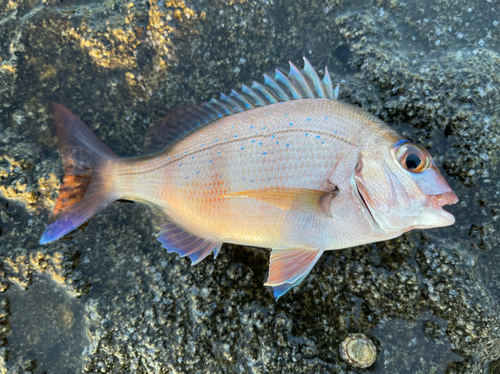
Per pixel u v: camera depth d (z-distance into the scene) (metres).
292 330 0.22
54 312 0.22
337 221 0.19
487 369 0.22
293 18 0.26
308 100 0.20
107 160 0.22
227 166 0.20
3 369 0.21
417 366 0.21
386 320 0.22
